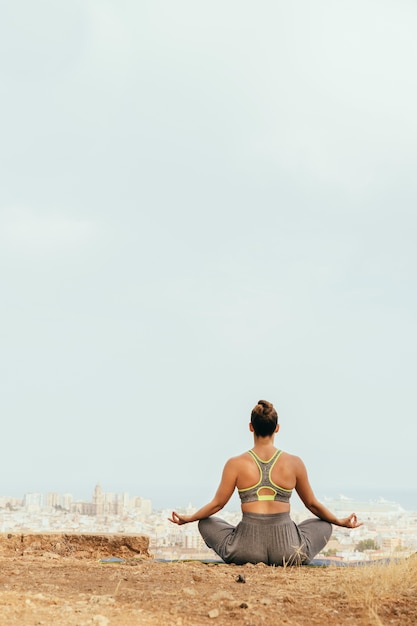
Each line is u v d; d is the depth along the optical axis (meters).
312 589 5.32
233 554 6.80
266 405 7.02
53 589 5.14
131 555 7.82
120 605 4.63
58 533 7.86
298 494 7.02
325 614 4.61
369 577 5.48
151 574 5.90
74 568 6.23
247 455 6.94
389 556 6.13
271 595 5.08
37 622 4.06
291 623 4.40
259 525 6.75
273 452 6.94
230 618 4.44
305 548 6.86
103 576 5.77
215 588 5.32
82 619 4.16
